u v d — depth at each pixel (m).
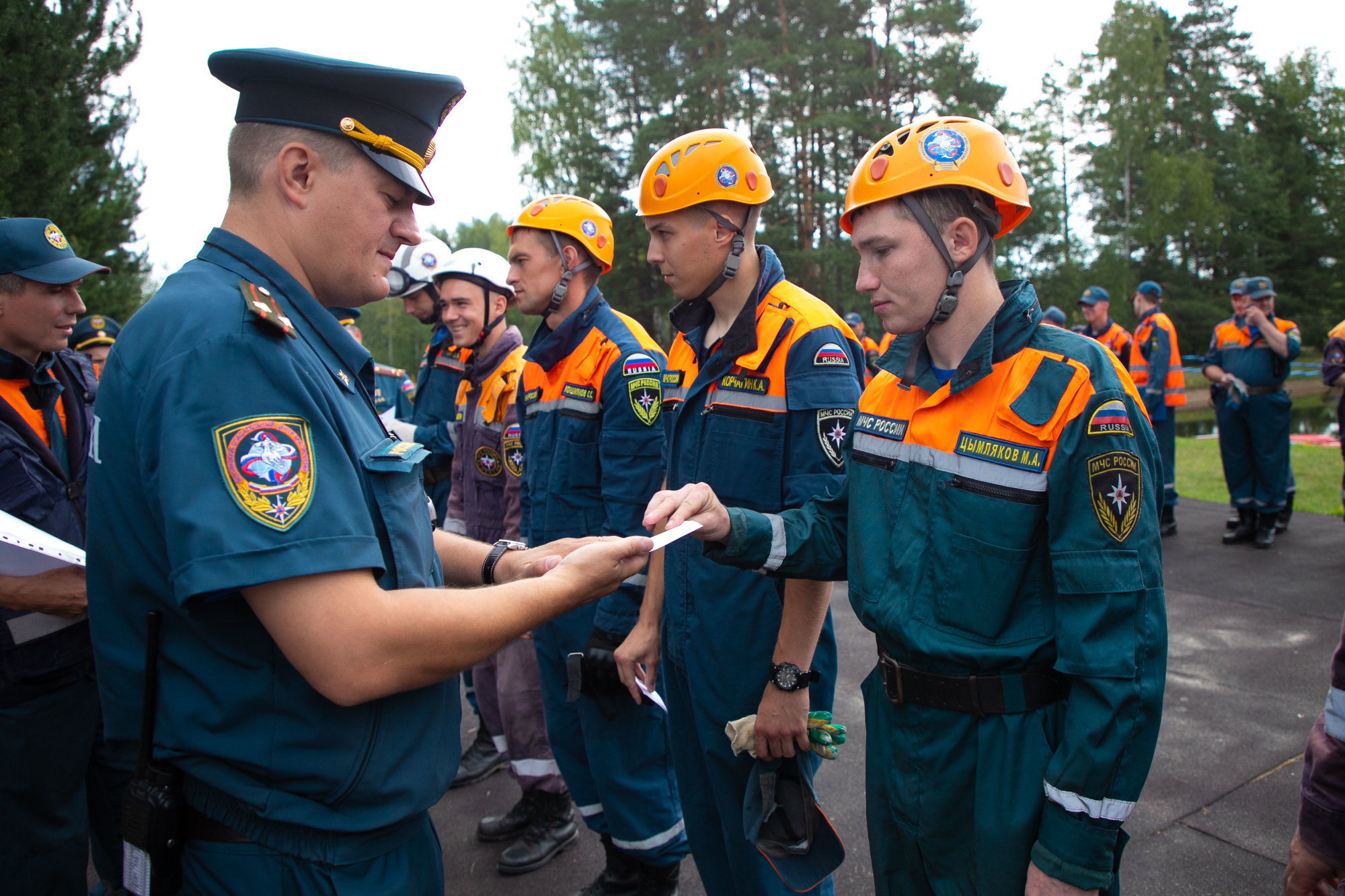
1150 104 40.34
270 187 1.22
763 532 1.66
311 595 1.04
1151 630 1.28
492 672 3.51
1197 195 38.84
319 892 1.18
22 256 2.34
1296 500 7.91
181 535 1.01
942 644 1.42
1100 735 1.26
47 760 2.28
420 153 1.28
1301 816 1.61
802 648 1.84
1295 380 26.42
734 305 2.06
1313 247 44.53
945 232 1.43
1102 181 40.78
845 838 2.97
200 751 1.14
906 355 1.54
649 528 1.55
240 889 1.17
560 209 2.65
